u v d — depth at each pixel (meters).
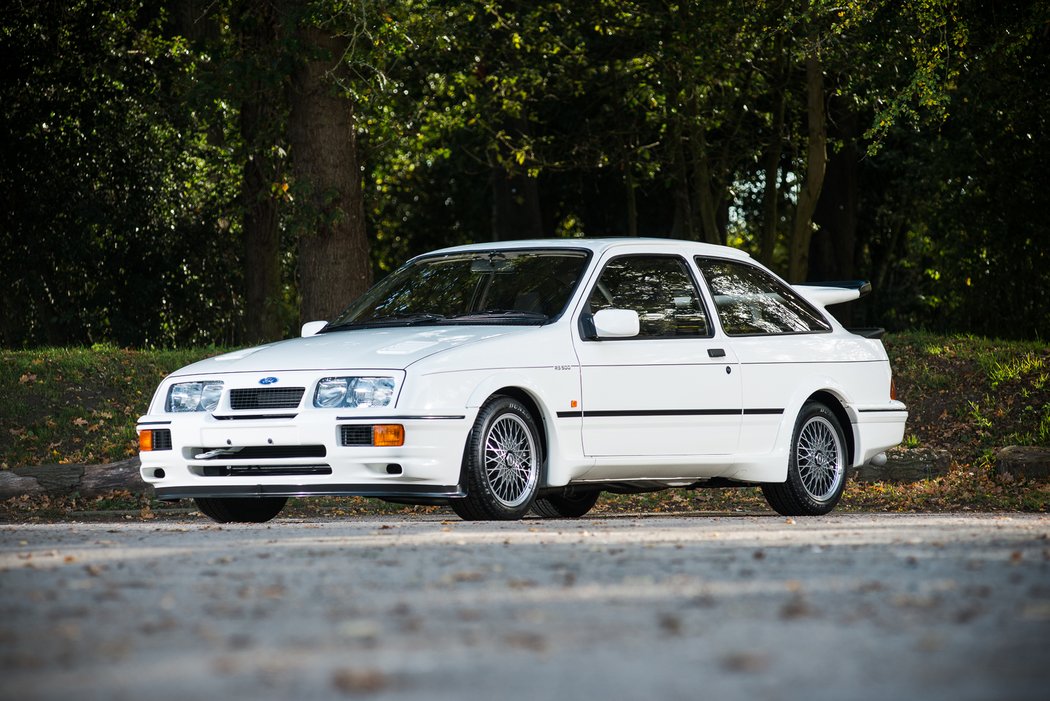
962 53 34.41
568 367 16.03
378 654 6.32
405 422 14.71
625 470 16.66
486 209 62.97
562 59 45.72
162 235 49.81
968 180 46.97
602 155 48.38
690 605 7.77
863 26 36.94
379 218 62.38
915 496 22.66
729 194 48.34
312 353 15.67
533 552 10.79
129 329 50.09
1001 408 27.58
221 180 49.62
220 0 33.81
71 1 45.56
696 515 20.11
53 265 48.94
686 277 17.72
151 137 48.16
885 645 6.48
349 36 30.45
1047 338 47.78
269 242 46.78
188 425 15.61
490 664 6.05
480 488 15.16
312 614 7.56
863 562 9.82
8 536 13.12
